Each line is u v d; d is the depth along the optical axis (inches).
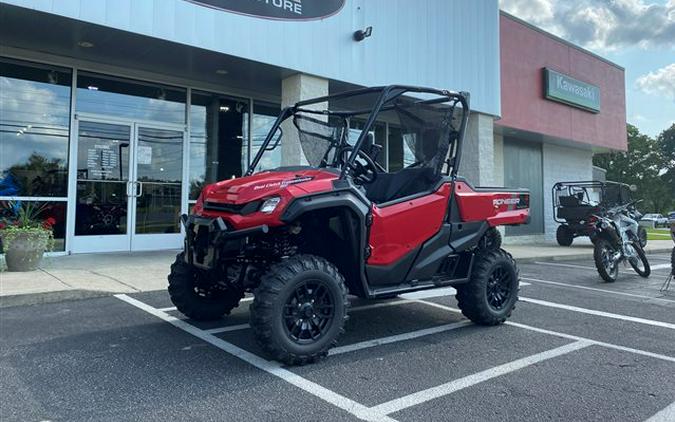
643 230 595.5
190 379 138.6
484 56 506.6
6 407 118.7
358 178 198.1
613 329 203.5
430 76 451.8
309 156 218.2
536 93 616.4
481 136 505.4
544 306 247.3
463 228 198.7
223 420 114.1
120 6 288.0
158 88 383.2
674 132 2866.6
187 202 395.9
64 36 299.3
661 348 177.5
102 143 358.3
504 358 163.2
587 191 702.5
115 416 114.9
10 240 271.7
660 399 131.2
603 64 738.8
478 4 502.0
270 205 147.7
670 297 276.8
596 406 126.0
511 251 518.9
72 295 228.8
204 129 406.9
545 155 697.6
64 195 341.7
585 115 699.4
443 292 273.4
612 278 331.0
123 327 188.9
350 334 189.8
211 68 357.7
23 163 327.9
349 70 390.3
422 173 196.7
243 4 333.7
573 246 605.9
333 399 127.3
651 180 2463.1
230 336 179.8
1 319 197.2
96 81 356.8
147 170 378.3
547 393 134.0
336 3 382.3
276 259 165.0
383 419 116.4
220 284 174.9
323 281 153.4
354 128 279.1
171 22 305.7
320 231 169.3
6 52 317.4
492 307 205.8
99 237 356.2
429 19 453.4
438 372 149.0
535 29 616.4
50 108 338.0
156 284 256.5
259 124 435.8
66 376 139.0
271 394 129.6
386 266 173.6
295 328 151.4
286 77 375.2
